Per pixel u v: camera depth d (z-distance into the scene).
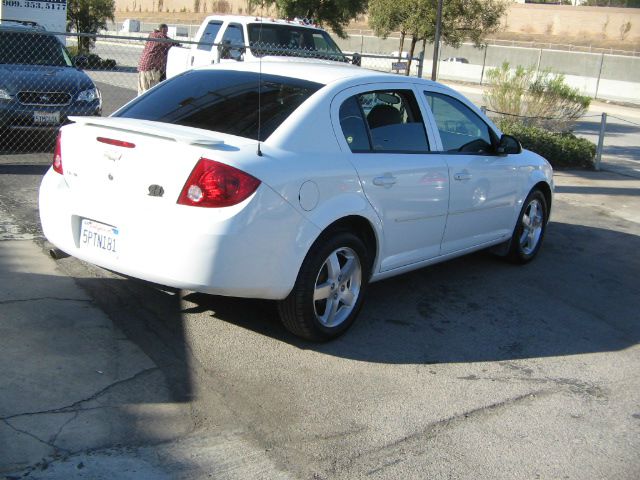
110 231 4.18
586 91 38.47
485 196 5.98
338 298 4.68
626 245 8.16
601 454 3.71
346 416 3.83
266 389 4.02
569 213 9.60
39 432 3.36
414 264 5.38
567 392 4.38
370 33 48.84
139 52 35.72
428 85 5.64
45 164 8.84
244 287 4.05
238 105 4.65
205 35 13.23
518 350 4.95
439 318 5.38
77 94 9.41
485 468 3.48
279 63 5.32
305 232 4.23
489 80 16.11
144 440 3.41
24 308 4.68
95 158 4.27
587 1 75.56
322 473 3.31
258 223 3.98
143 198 4.04
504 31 67.38
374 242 4.92
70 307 4.78
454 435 3.76
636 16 62.81
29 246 5.86
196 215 3.89
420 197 5.17
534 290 6.27
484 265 6.89
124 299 5.02
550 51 43.28
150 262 4.01
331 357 4.51
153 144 4.04
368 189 4.68
